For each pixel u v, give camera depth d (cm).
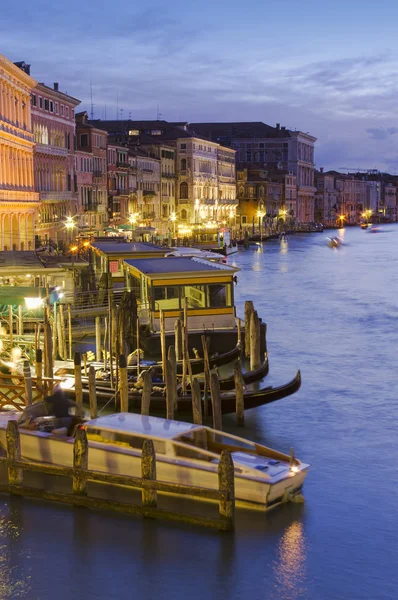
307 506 2142
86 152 10112
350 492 2267
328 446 2669
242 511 2053
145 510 1998
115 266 5125
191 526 1966
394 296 6656
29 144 7594
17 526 1975
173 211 14150
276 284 7625
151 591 1744
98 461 2152
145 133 14350
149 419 2223
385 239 17550
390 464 2509
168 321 3738
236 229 16150
